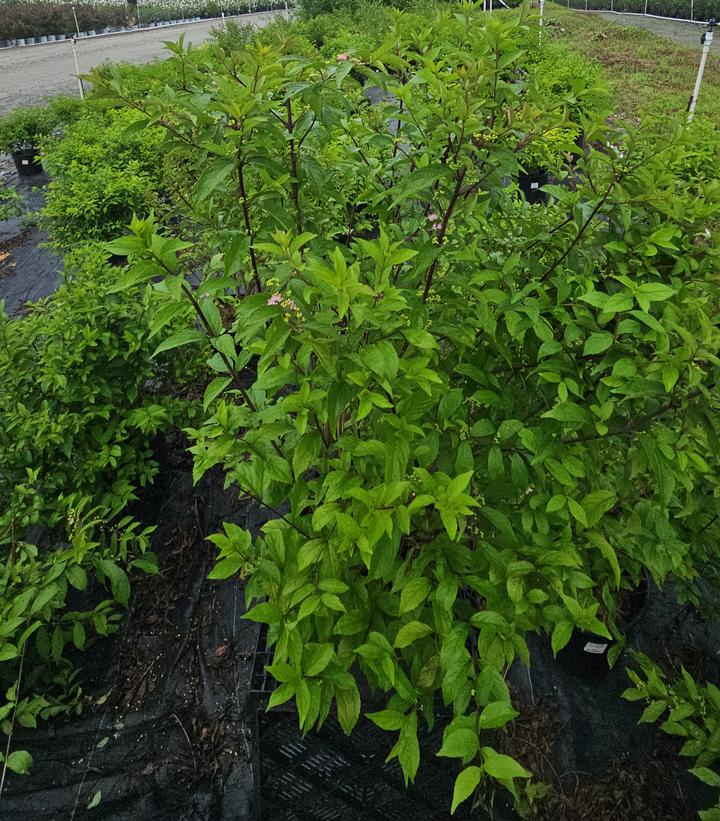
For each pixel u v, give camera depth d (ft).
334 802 6.91
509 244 7.00
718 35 58.54
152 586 10.56
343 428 6.57
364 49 7.66
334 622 5.43
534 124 6.26
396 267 6.83
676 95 35.55
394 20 7.95
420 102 7.52
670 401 5.35
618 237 6.20
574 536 6.45
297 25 50.21
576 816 7.49
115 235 19.97
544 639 9.04
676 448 5.37
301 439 5.39
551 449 5.49
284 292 5.56
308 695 4.43
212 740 8.55
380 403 4.64
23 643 7.38
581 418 5.20
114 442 10.93
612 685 8.71
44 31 93.61
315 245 7.15
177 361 11.37
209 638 9.82
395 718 4.56
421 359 4.91
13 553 8.11
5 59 74.64
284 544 5.53
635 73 42.65
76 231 19.80
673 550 6.42
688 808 7.55
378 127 9.48
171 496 12.10
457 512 4.52
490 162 6.11
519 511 6.19
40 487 9.73
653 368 5.15
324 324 4.89
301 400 5.00
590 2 84.89
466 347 6.42
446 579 4.99
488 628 4.93
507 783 4.16
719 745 6.38
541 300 5.82
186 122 6.86
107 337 9.98
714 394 6.03
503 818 7.25
